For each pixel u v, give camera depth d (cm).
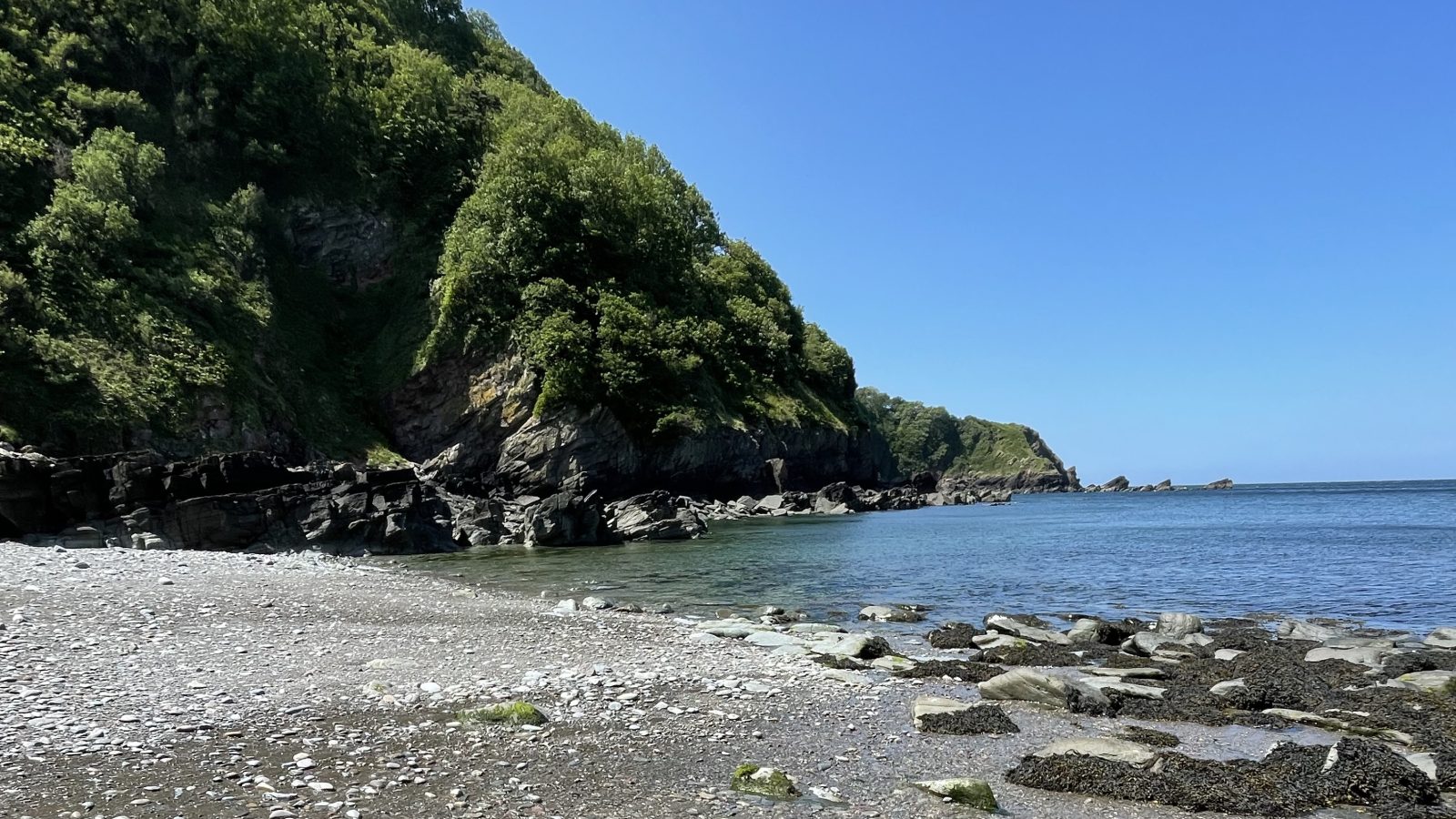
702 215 12375
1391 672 1509
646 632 1891
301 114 7994
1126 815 846
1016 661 1688
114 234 5588
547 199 7925
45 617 1495
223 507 3700
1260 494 18812
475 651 1563
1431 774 934
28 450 4138
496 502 5434
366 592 2312
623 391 7200
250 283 6712
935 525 6775
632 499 5669
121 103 6806
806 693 1352
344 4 9712
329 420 6619
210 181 7269
